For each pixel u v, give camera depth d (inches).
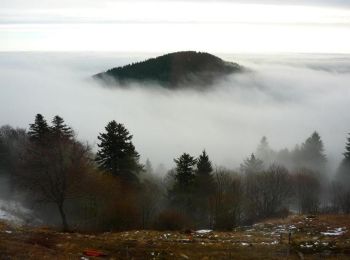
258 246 979.9
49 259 780.0
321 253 923.4
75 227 1472.7
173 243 1002.1
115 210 1577.3
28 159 1669.5
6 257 753.6
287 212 1991.9
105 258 861.8
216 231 1223.5
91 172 1699.1
